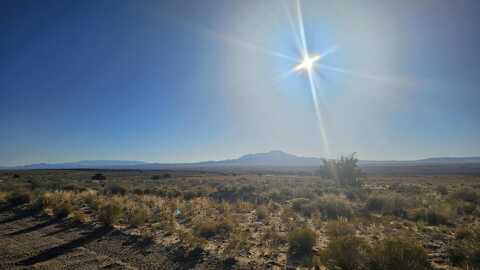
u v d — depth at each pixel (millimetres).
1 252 7977
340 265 6887
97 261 7387
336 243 7426
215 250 8391
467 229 10797
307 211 16156
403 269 6312
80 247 8562
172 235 10023
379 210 17359
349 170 36656
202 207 16984
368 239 9883
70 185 27281
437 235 10367
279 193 25422
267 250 8484
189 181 45281
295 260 7609
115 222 11852
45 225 11367
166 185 36281
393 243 7199
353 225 11852
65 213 13305
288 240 9094
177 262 7363
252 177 58281
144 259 7570
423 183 42500
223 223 11625
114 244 8891
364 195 23938
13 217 12844
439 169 119938
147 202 18016
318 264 7105
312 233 8914
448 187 33125
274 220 13648
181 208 15992
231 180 46625
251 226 12219
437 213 13945
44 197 15938
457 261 7688
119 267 6984
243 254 8086
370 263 6758
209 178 54156
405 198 19438
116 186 26812
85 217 12859
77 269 6824
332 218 14234
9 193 18297
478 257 7668
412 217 14391
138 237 9664
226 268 6965
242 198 23938
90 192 20203
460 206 17156
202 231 10523
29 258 7555
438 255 8266
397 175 78375
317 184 35844
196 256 7824
